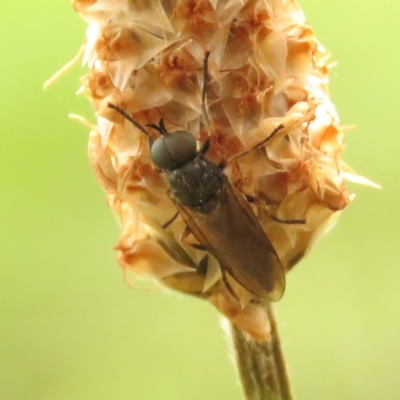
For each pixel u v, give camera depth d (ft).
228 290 0.27
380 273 0.39
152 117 0.27
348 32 0.39
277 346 0.28
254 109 0.26
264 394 0.28
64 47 0.39
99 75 0.27
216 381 0.39
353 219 0.39
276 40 0.26
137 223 0.27
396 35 0.39
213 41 0.26
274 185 0.27
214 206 0.27
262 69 0.26
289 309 0.39
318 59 0.27
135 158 0.27
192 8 0.26
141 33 0.26
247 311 0.27
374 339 0.38
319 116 0.27
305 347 0.39
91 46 0.27
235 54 0.26
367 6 0.39
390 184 0.39
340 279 0.39
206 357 0.39
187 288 0.27
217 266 0.27
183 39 0.26
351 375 0.38
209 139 0.27
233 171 0.27
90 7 0.26
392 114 0.39
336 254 0.39
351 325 0.39
